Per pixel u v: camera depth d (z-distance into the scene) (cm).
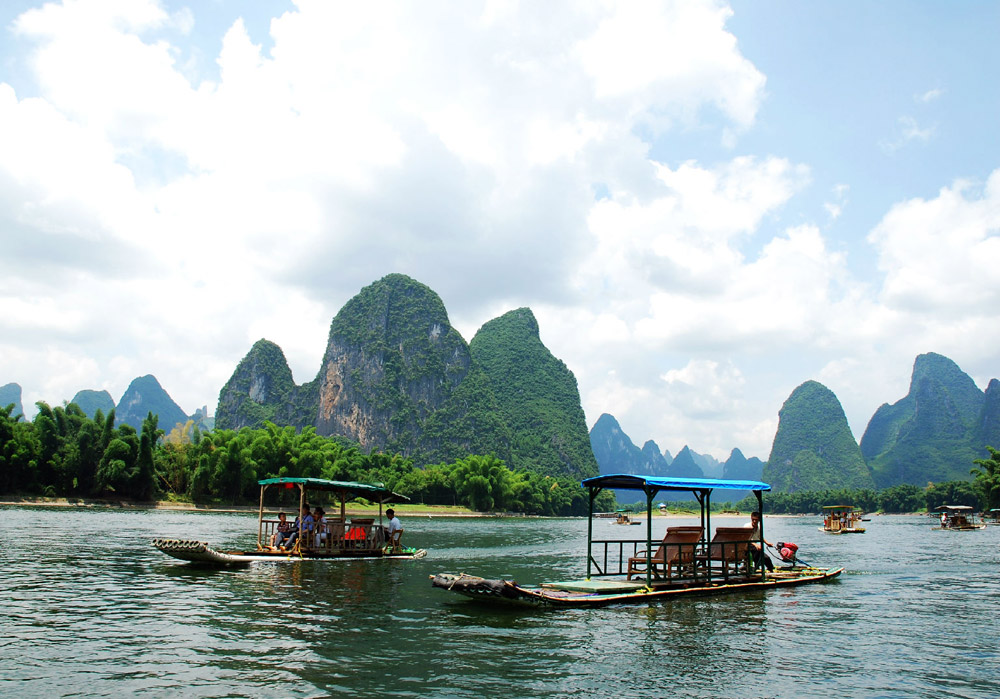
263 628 1195
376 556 2591
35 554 2444
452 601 1528
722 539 1909
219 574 1956
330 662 972
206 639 1104
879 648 1145
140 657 983
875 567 2677
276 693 823
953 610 1573
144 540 3186
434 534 5147
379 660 989
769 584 1897
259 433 9625
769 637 1211
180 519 5738
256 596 1555
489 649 1071
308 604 1456
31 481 7444
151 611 1346
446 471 14188
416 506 12338
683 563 1802
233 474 9012
